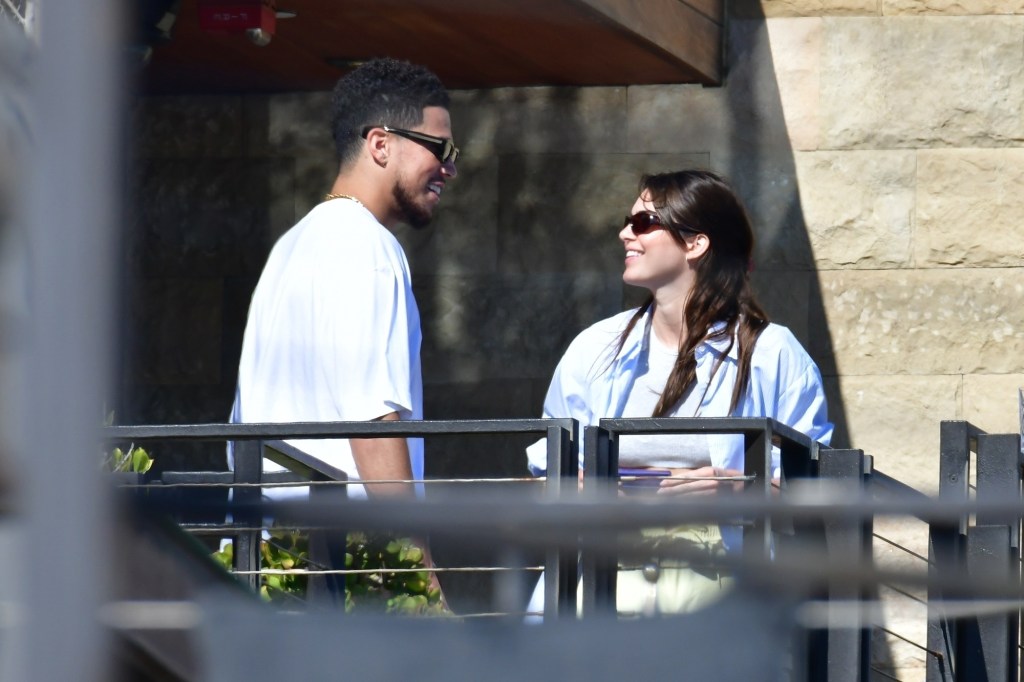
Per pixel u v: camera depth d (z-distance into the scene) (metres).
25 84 1.61
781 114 19.44
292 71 18.94
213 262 20.12
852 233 19.33
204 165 20.22
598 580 7.67
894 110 19.31
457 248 19.89
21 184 1.60
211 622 2.26
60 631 1.64
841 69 19.39
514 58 18.27
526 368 19.70
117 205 1.62
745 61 19.53
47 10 1.61
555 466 8.19
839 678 9.16
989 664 10.59
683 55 18.22
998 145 19.17
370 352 10.83
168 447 20.08
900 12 19.30
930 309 19.23
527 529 1.85
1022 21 19.12
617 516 1.87
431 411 19.84
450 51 17.94
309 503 1.85
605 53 17.83
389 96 11.73
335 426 8.20
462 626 2.22
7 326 1.61
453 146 12.10
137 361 20.05
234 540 9.75
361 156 11.77
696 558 1.93
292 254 11.31
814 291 19.36
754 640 1.92
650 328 12.18
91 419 1.62
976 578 1.85
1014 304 19.12
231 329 20.11
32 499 1.62
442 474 19.94
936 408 19.20
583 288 19.66
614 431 8.62
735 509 1.91
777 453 11.14
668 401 11.54
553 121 19.80
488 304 19.80
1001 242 19.14
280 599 9.33
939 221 19.23
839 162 19.39
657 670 2.01
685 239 11.72
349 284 10.91
